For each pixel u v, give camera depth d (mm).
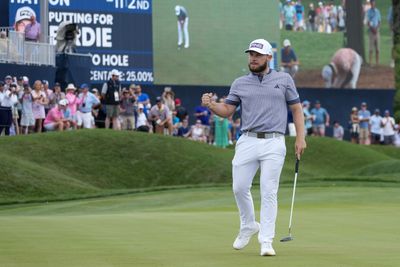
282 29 95375
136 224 32875
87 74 78750
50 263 22641
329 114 96500
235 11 92625
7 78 66938
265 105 24953
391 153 85250
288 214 37781
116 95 71812
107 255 24219
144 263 22688
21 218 35875
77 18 84062
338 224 33219
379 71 100000
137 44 87562
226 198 51562
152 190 59844
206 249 25688
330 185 59531
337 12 98562
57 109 69125
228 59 92125
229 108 25406
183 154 68938
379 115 94500
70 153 66062
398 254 24656
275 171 24812
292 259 23562
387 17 100250
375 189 54469
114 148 67812
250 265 22391
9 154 63719
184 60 90188
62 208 50000
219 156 70125
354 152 79000
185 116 79188
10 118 66938
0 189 58094
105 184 64438
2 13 79875
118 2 86312
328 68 98062
